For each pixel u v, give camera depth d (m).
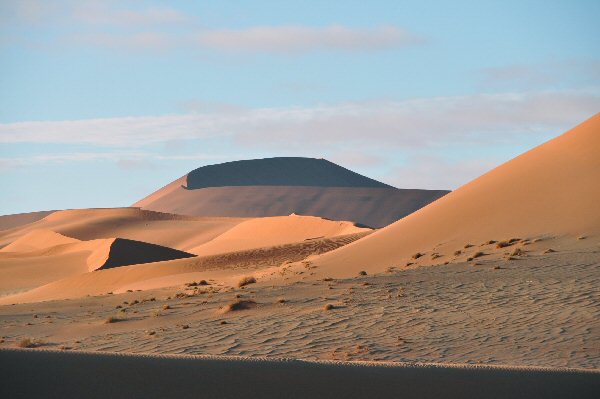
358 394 13.21
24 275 137.00
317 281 50.22
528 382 15.20
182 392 12.45
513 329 29.91
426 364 17.95
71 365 13.77
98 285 104.62
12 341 36.31
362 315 34.94
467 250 60.41
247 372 14.33
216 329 34.31
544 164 76.56
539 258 49.22
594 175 69.56
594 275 40.03
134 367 13.99
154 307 46.50
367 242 77.44
